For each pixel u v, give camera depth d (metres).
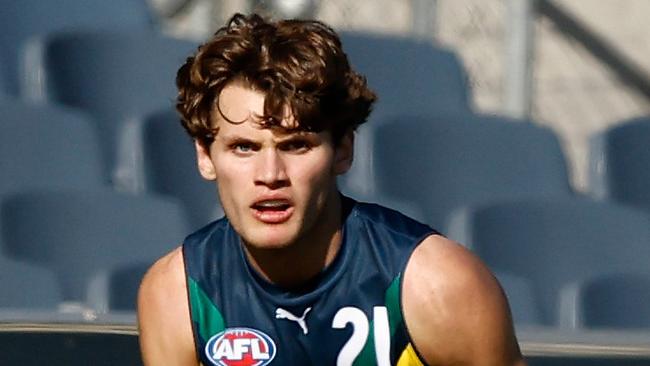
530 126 22.19
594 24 29.75
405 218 9.05
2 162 19.55
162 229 18.88
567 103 29.55
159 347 9.20
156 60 22.44
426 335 8.81
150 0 27.81
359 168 21.06
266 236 8.33
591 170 22.73
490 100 28.67
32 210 18.12
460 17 28.84
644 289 18.97
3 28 22.81
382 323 8.83
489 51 28.72
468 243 19.34
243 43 8.40
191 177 20.36
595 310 19.19
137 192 19.97
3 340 10.99
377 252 8.84
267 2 26.80
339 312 8.85
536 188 21.95
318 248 8.73
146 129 20.73
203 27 27.17
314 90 8.30
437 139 21.41
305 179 8.31
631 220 20.62
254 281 8.88
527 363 11.27
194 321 9.04
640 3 29.88
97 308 16.73
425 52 23.33
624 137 22.73
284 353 8.94
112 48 22.19
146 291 9.23
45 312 11.71
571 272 20.03
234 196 8.36
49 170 19.94
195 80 8.48
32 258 17.94
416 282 8.74
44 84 21.77
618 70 29.75
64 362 11.01
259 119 8.19
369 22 28.72
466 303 8.73
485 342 8.80
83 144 20.38
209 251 9.05
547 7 29.56
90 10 24.28
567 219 20.22
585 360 11.26
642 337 11.45
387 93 22.75
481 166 21.59
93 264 18.31
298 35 8.52
